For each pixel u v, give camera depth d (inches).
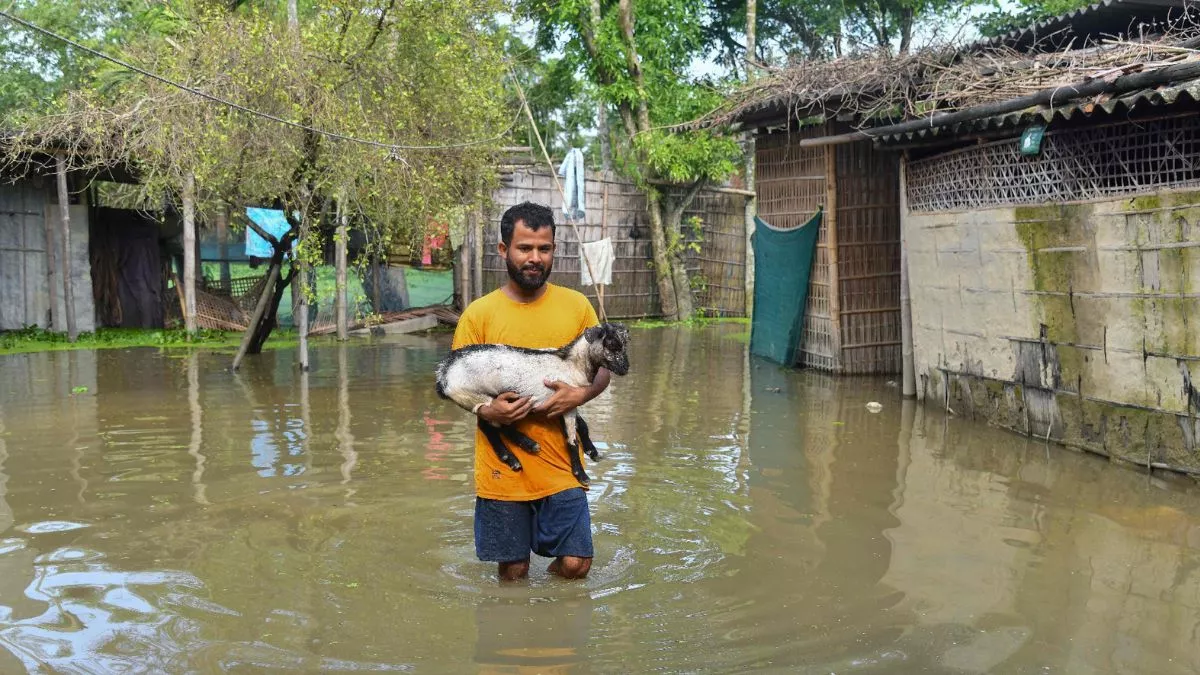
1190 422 253.9
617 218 820.0
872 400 399.9
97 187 743.1
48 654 150.7
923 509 234.4
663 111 813.2
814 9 910.4
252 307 717.9
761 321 558.6
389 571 188.7
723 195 875.4
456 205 562.6
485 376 167.6
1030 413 319.0
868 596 175.8
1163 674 143.9
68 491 247.9
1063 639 156.4
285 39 432.8
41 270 650.2
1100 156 286.5
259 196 482.3
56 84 856.9
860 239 478.9
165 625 161.8
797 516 228.7
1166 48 268.8
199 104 417.1
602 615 166.6
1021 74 316.8
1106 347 280.5
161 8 661.3
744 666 146.1
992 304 333.1
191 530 215.2
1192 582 182.2
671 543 207.6
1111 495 245.1
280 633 158.6
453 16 473.7
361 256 504.4
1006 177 325.7
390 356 552.7
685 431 333.1
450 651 151.5
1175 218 252.7
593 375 173.3
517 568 181.3
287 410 368.5
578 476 177.8
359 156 436.8
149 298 706.8
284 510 231.0
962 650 152.3
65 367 492.1
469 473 268.5
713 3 960.9
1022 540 208.8
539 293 178.9
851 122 456.1
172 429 329.7
